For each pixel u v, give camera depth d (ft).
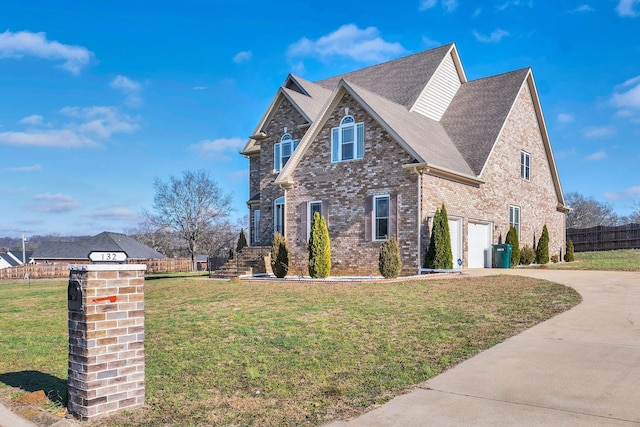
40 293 77.71
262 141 94.99
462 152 82.74
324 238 69.82
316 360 26.96
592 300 40.40
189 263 183.01
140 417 20.10
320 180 77.41
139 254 192.24
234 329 35.53
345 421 19.04
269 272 81.97
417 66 97.30
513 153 90.22
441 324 34.12
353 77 108.47
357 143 73.82
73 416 20.35
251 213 103.76
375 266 70.85
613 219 241.55
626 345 27.22
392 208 69.36
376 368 25.26
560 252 107.76
